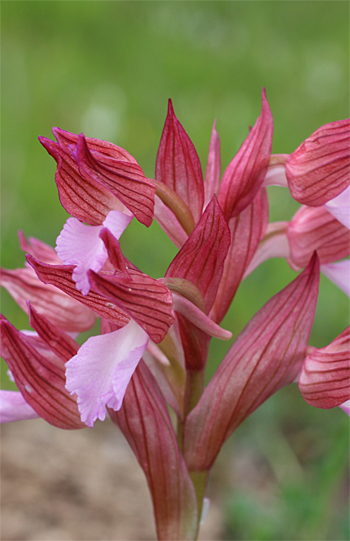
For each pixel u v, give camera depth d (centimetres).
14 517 21
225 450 25
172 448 14
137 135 41
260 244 16
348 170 14
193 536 15
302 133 41
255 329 14
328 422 25
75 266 13
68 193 13
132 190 13
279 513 21
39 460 23
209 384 14
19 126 41
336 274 16
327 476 19
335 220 15
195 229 13
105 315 13
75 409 14
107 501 22
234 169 14
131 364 12
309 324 14
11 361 14
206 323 13
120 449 25
